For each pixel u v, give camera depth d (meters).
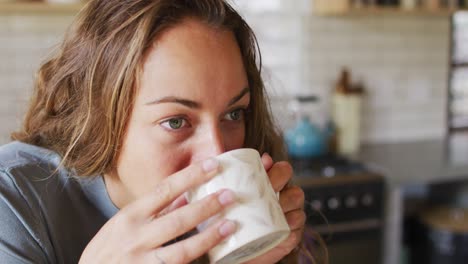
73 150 0.77
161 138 0.67
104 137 0.72
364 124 3.04
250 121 0.92
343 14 2.84
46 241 0.75
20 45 2.38
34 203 0.76
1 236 0.71
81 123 0.77
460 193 2.86
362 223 2.30
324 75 2.88
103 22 0.73
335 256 2.27
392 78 3.04
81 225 0.81
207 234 0.58
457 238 2.46
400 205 2.37
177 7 0.67
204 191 0.61
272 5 2.77
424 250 2.62
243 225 0.60
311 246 1.07
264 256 0.74
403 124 3.13
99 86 0.73
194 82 0.65
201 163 0.61
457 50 3.20
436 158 2.72
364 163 2.57
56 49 0.87
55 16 2.41
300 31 2.81
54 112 0.84
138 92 0.67
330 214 2.24
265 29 2.78
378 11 2.63
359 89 2.88
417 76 3.10
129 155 0.71
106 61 0.71
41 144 0.88
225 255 0.60
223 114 0.70
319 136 2.60
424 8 2.71
